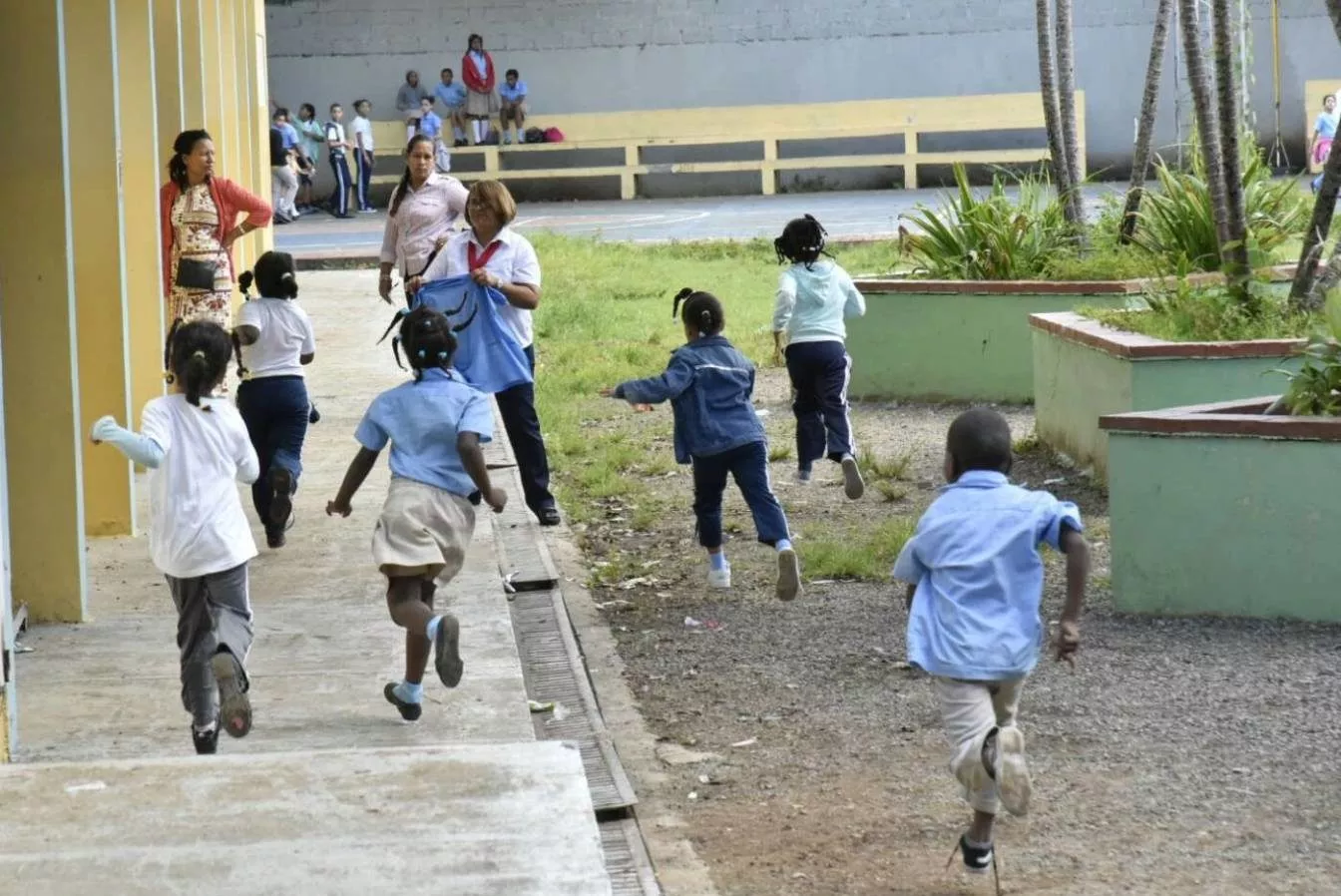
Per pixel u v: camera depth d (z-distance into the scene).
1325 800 8.09
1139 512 11.22
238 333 11.90
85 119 12.65
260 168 29.70
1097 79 50.34
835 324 14.91
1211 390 14.09
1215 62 15.52
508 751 7.07
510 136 51.94
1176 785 8.34
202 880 5.86
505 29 52.41
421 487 8.52
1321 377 11.38
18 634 10.46
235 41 27.28
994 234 20.25
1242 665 10.15
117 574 11.97
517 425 13.88
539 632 11.18
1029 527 7.33
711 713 9.77
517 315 13.66
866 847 7.79
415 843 6.17
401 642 10.27
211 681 8.11
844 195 50.72
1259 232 20.12
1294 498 10.88
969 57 51.34
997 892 7.16
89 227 12.70
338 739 8.62
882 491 15.16
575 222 44.88
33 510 10.59
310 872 5.93
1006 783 6.81
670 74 52.38
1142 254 20.64
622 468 16.88
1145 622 11.16
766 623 11.52
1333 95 43.41
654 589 12.50
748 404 11.99
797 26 51.81
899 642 10.94
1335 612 10.89
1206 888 7.19
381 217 48.72
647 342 24.88
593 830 6.27
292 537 12.87
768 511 11.77
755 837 7.96
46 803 6.53
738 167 51.66
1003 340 19.41
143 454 7.79
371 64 52.28
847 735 9.31
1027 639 7.27
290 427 12.32
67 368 10.55
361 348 22.94
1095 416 15.33
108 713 9.02
